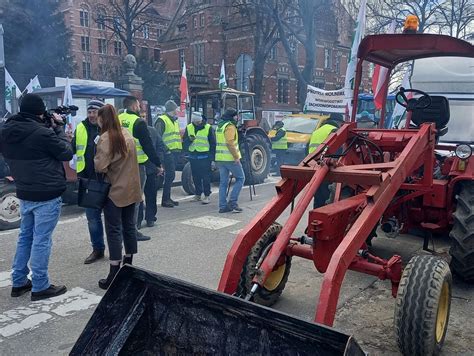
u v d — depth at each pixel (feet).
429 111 17.40
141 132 20.53
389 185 11.21
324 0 87.56
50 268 17.31
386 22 84.17
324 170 11.74
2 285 15.69
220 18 137.90
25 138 13.32
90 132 15.84
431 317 9.87
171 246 20.10
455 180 14.94
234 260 10.77
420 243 19.70
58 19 113.70
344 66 157.58
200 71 152.66
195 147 29.01
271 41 109.09
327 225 10.80
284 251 12.01
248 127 38.14
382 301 14.33
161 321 8.80
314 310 13.80
